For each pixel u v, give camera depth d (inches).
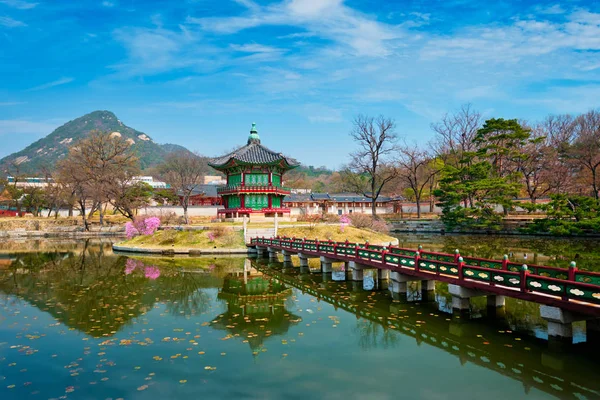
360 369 456.4
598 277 461.7
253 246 1561.3
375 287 911.7
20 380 423.5
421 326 608.7
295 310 714.2
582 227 1872.5
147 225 1819.6
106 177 2691.9
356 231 1824.6
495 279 581.9
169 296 831.1
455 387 413.1
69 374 437.7
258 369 452.4
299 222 1946.4
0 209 3698.3
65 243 2244.1
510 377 436.5
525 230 2114.9
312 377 434.3
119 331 586.2
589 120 2701.8
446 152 2982.3
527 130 2354.8
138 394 392.8
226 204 2289.6
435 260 692.1
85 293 860.6
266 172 2177.7
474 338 551.5
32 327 605.3
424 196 3454.7
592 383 419.2
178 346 523.5
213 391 399.9
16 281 1018.7
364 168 2871.6
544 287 508.1
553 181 2412.6
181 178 3117.6
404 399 387.9
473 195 2426.2
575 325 581.9
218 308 727.7
